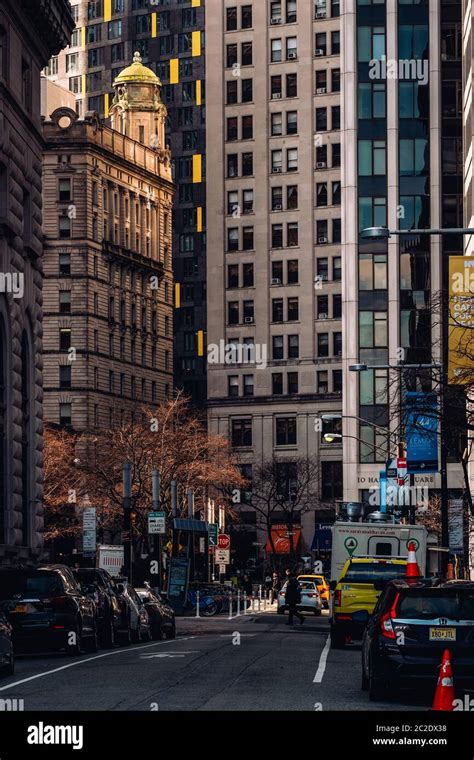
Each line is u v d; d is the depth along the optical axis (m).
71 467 108.88
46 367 135.88
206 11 150.62
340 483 141.25
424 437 40.97
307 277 145.50
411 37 114.25
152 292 150.62
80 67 193.50
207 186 149.75
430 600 21.73
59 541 105.62
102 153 139.12
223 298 148.25
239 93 149.12
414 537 49.12
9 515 58.75
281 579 119.00
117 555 61.28
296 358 144.75
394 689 21.91
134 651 36.03
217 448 104.00
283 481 140.50
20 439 60.66
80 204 136.12
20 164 61.19
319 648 37.66
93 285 137.38
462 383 37.31
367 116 114.19
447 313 39.12
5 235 58.62
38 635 32.94
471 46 83.56
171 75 187.88
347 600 37.34
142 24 190.00
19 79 61.03
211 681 24.95
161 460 93.94
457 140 113.56
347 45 114.69
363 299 113.44
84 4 193.62
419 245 113.25
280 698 21.72
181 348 183.38
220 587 80.31
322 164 146.12
